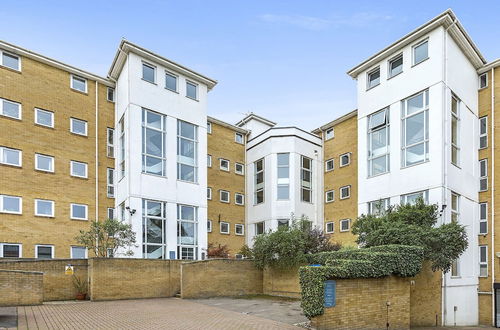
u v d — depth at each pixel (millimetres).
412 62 19906
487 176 21109
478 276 20234
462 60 20500
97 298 15852
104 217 22656
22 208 19578
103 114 23531
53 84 21641
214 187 28547
